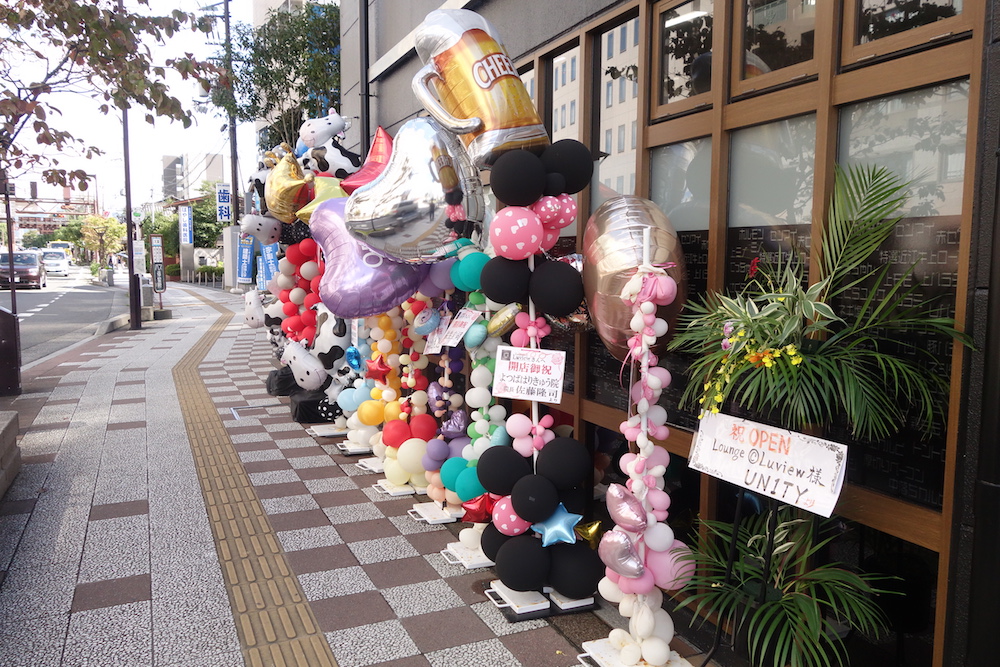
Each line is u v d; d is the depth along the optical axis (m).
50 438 6.42
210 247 48.06
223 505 4.74
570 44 4.22
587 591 3.17
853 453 2.54
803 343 2.30
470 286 3.63
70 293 29.19
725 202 3.12
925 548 2.32
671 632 2.90
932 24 2.25
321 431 6.72
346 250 4.26
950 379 2.20
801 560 2.49
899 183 2.40
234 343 13.98
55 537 4.15
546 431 3.29
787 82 2.78
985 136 2.04
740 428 2.46
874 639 2.54
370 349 6.03
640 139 3.57
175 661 2.88
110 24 4.68
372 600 3.43
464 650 3.00
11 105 4.83
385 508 4.72
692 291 3.36
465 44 3.04
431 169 3.35
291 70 14.08
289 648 2.99
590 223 3.01
